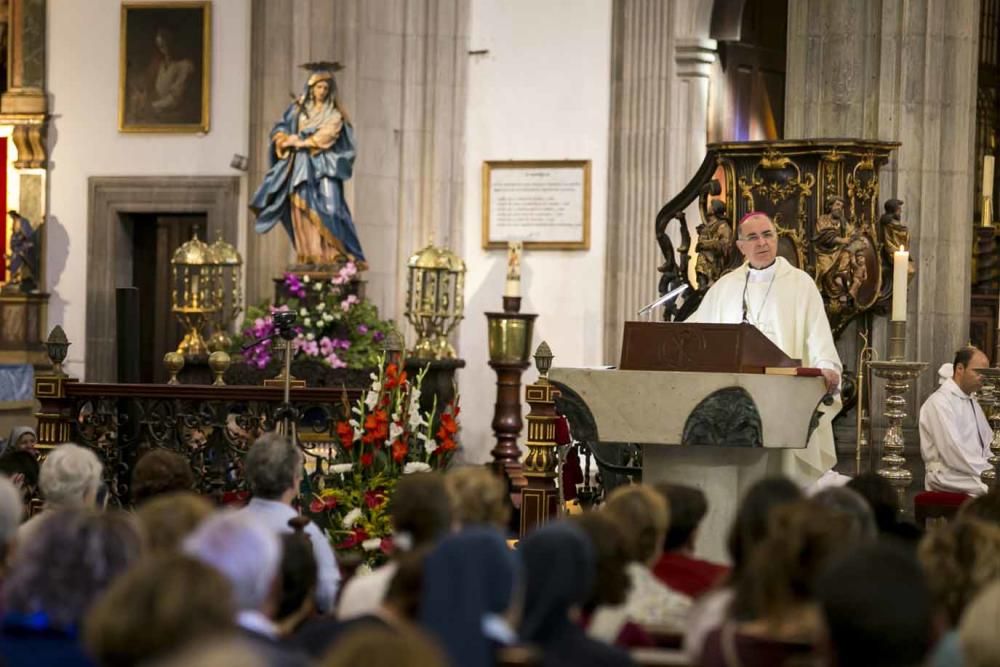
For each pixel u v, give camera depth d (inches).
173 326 985.5
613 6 865.5
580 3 870.4
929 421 543.8
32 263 970.7
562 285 871.7
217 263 846.5
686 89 848.9
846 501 269.4
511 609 200.1
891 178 722.8
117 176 959.6
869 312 608.4
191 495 250.7
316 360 805.2
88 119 965.8
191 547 205.8
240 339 841.5
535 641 201.6
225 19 939.3
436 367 799.7
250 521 208.8
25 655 201.5
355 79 870.4
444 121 884.6
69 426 510.3
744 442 365.4
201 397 497.7
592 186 866.1
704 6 845.8
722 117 867.4
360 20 872.3
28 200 971.9
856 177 601.3
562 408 378.6
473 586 186.2
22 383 930.1
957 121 728.3
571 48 872.3
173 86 947.3
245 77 936.3
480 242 882.8
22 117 968.9
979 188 937.5
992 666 171.8
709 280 605.3
